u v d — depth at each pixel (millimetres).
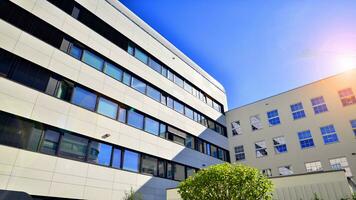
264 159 22859
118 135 14734
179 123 20234
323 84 21875
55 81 12656
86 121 13281
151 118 17828
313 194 10594
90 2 16172
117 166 14102
